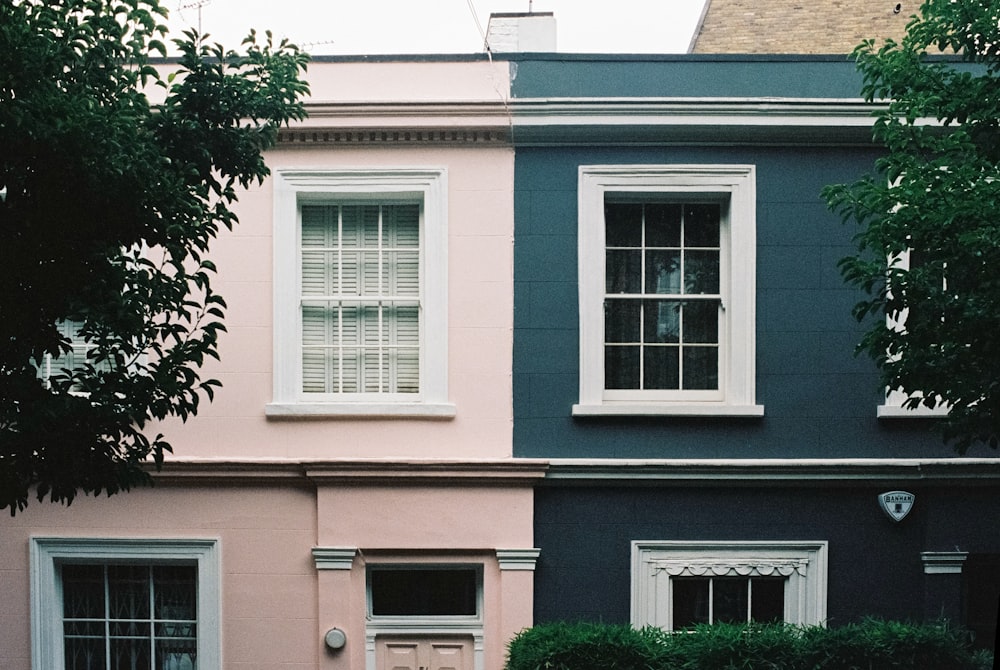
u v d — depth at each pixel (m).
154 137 5.18
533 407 7.37
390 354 7.61
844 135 7.36
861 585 7.30
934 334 5.23
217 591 7.29
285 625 7.30
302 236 7.62
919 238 5.10
